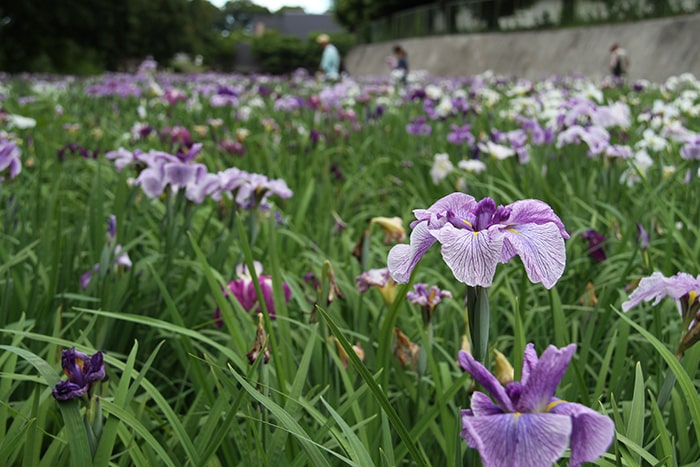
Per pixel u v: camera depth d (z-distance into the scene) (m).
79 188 6.66
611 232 4.36
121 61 55.09
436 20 53.12
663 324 3.10
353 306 3.27
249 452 1.96
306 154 7.91
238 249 4.02
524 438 1.18
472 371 1.28
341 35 71.00
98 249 3.72
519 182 5.71
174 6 59.38
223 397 2.06
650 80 31.72
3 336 2.79
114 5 47.62
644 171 5.43
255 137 8.55
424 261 4.22
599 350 3.15
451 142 7.35
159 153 3.64
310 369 2.73
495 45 44.94
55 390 1.63
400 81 23.59
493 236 1.53
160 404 2.01
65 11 44.34
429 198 5.80
